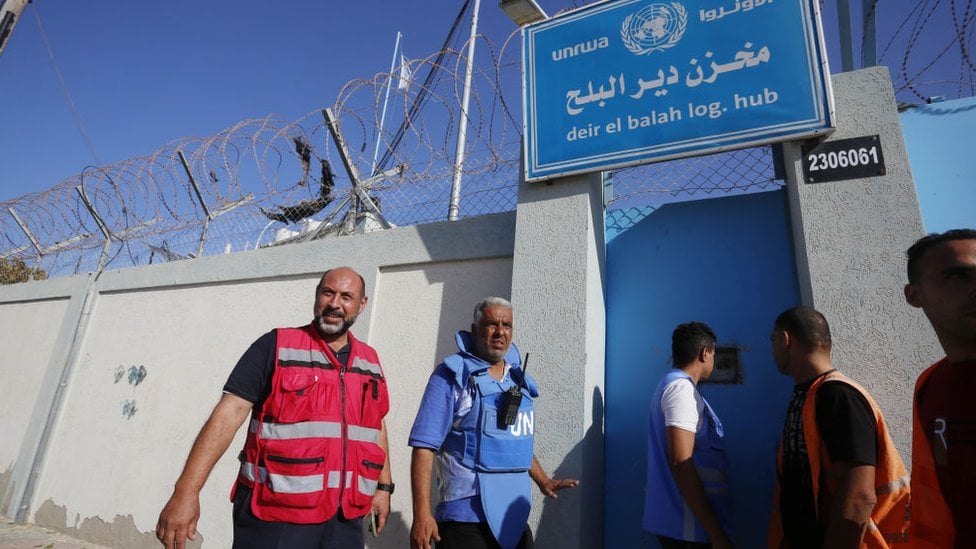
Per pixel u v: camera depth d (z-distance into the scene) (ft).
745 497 8.37
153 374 15.78
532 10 13.08
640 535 8.82
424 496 7.02
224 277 15.31
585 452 8.32
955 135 8.68
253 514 6.32
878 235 7.35
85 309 18.56
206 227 16.92
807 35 8.20
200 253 16.83
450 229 11.78
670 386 7.18
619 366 9.80
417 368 11.36
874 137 7.74
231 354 14.38
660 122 8.92
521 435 7.55
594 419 8.89
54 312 19.97
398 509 10.61
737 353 9.00
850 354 7.09
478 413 7.43
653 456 7.49
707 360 7.70
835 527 4.81
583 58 9.89
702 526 6.64
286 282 14.24
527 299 9.34
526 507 7.36
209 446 6.06
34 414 17.98
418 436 7.27
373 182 13.71
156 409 15.20
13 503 16.87
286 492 6.34
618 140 9.17
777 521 6.58
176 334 15.87
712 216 9.91
